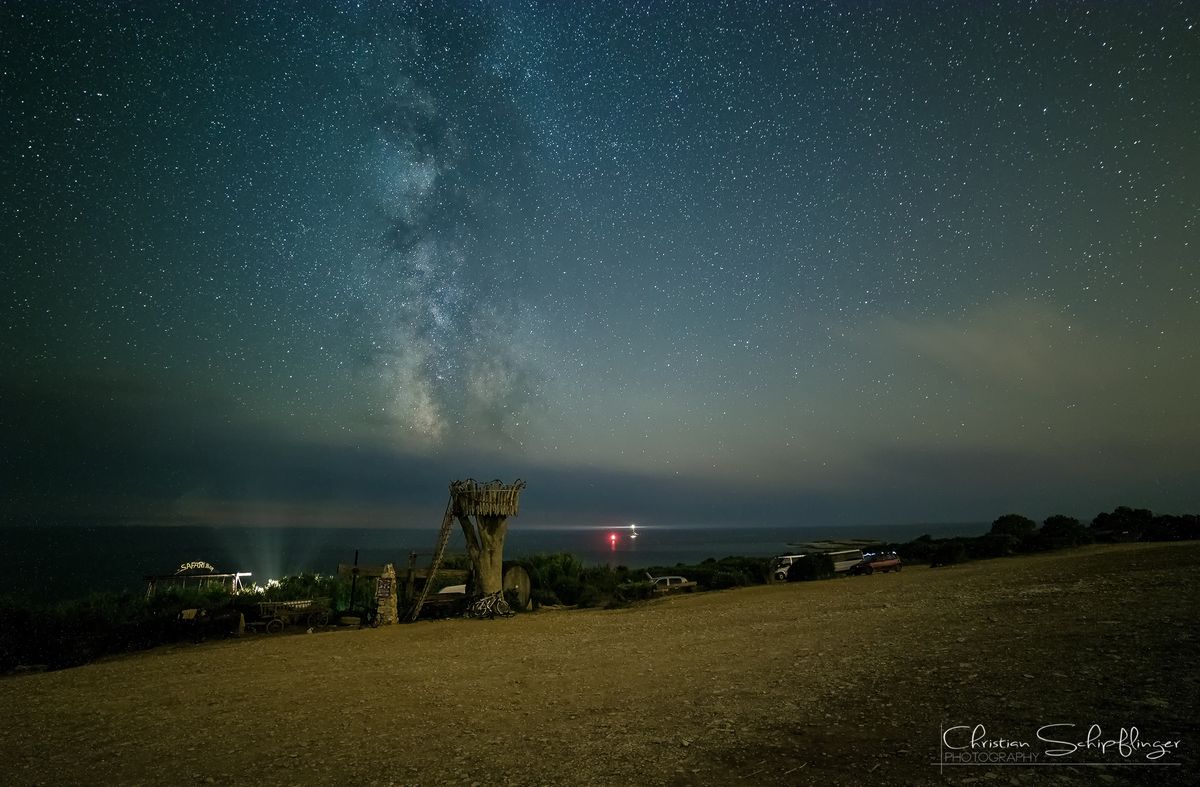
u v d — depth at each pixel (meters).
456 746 7.38
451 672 12.01
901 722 6.61
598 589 27.06
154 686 12.12
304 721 8.98
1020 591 16.28
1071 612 11.87
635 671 10.89
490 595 22.45
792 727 6.85
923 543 44.06
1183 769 4.88
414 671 12.31
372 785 6.32
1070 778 4.97
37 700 11.35
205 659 15.08
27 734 9.08
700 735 6.92
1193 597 12.09
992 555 36.41
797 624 14.64
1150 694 6.52
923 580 23.62
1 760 7.91
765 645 12.23
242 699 10.63
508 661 12.82
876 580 26.50
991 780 5.07
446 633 17.83
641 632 15.80
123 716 9.87
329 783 6.45
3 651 15.64
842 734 6.46
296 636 18.66
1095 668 7.67
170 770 7.19
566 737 7.38
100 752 8.04
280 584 25.09
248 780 6.70
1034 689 7.14
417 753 7.22
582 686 10.07
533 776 6.20
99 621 18.28
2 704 11.12
